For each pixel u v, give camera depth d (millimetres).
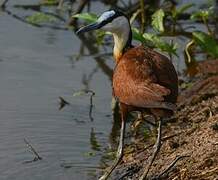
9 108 14781
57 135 13938
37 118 14492
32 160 12953
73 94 15508
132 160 12766
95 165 12836
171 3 19453
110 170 11992
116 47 12547
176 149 12531
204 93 14781
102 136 14016
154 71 11258
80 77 16312
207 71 16250
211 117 13242
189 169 11609
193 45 17156
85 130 14227
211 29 18562
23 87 15703
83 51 17672
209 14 17766
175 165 11852
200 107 14195
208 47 15625
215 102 14164
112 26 12430
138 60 11469
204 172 11406
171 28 18719
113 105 14922
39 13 19359
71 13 19719
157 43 15484
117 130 14234
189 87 15336
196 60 16922
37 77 16172
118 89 11469
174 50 15555
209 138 12359
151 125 14258
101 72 16625
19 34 18344
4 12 19656
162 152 12602
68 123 14430
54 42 18016
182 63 16844
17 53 17234
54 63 16891
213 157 11703
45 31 18641
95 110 14977
